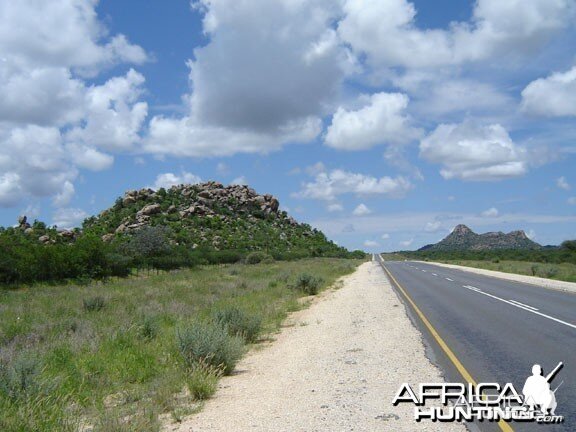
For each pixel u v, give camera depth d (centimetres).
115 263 4784
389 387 857
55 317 1900
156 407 790
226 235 9725
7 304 2438
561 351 1111
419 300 2328
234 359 1064
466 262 8006
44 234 7688
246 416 732
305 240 12569
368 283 3612
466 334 1366
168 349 1177
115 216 9806
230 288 3097
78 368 1033
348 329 1528
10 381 830
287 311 2092
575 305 2027
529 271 4775
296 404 779
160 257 5941
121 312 1952
